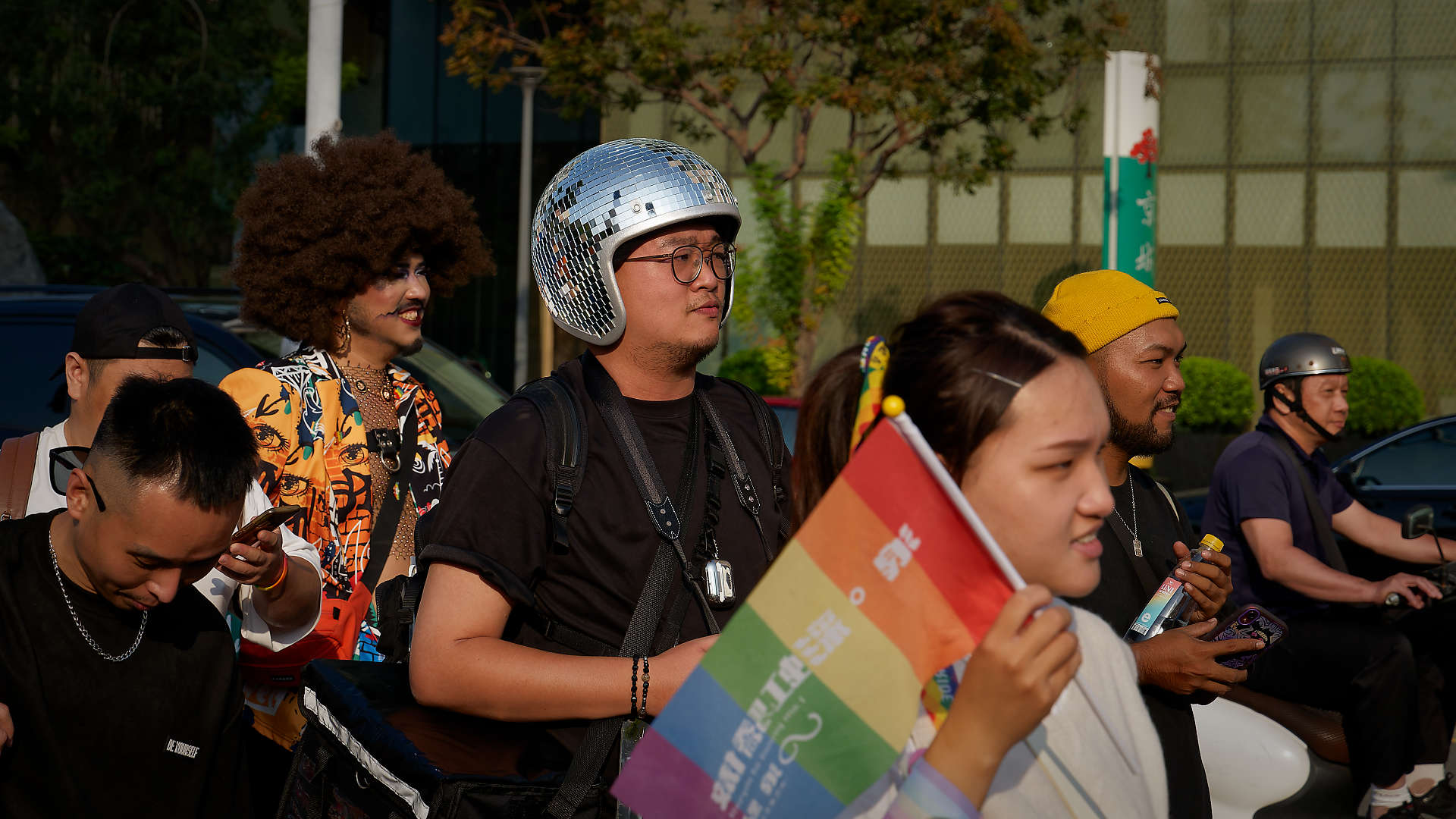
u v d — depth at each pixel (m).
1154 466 16.31
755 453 2.17
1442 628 4.38
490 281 24.08
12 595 1.99
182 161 20.12
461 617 1.84
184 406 1.95
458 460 1.96
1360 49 17.91
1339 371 4.12
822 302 14.79
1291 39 18.14
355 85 21.22
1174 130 18.62
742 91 18.56
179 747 2.09
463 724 1.88
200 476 1.91
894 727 1.24
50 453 2.51
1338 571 4.01
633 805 1.26
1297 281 18.25
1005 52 14.13
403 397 3.36
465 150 24.19
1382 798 3.70
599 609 1.94
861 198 15.20
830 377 1.49
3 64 19.06
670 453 2.08
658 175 2.06
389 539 3.07
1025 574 1.32
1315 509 3.99
